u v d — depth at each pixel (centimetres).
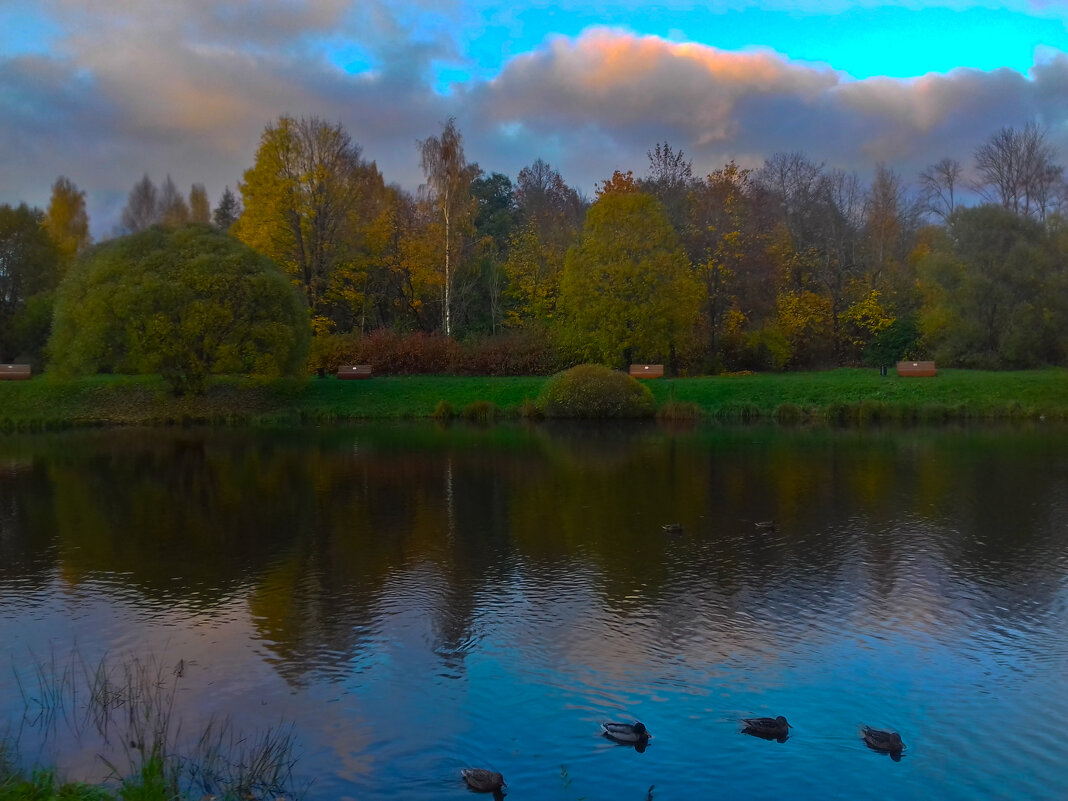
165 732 994
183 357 4009
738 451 3064
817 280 5941
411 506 2186
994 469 2627
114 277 3934
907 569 1616
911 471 2611
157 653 1255
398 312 5988
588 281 4856
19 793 822
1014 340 4734
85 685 1153
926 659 1223
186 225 4275
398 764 959
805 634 1312
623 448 3173
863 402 3988
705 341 5284
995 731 1031
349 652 1256
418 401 4362
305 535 1902
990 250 4884
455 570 1634
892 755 977
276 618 1389
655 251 4862
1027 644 1273
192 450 3188
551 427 3862
